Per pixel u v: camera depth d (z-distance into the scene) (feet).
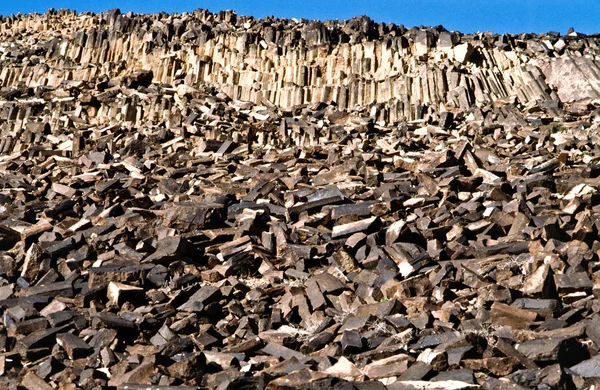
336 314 39.14
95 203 61.16
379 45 103.60
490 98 93.45
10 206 60.08
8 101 99.40
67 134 89.25
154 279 44.16
